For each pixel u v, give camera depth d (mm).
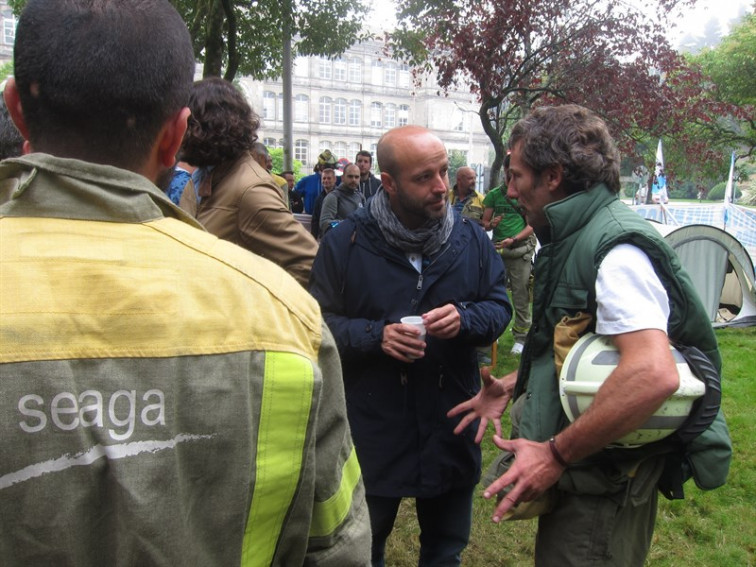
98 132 819
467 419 1998
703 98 9133
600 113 8016
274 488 833
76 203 797
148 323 769
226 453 786
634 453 1552
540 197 1677
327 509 946
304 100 55344
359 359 2074
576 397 1488
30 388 702
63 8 797
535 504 1636
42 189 787
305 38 10531
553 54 7926
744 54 19484
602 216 1559
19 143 1824
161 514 735
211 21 6340
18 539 697
